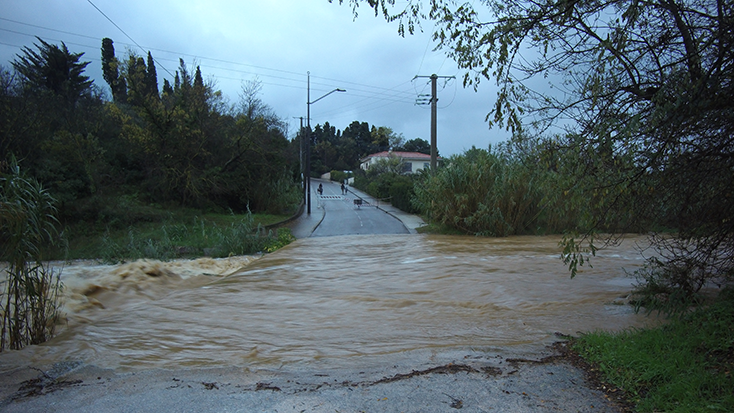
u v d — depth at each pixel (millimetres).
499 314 7508
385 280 11078
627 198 5371
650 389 3869
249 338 6102
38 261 5973
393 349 5465
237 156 34469
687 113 4438
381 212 42438
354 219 35969
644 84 5410
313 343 5812
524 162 6266
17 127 22094
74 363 4926
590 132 5227
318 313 7719
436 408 3645
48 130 24547
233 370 4648
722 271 5770
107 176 27203
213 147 33656
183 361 5023
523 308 7938
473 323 6891
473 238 22188
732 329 4711
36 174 22125
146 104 29172
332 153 118062
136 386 4188
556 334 6051
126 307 9375
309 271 12625
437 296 9133
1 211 5566
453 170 24406
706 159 4809
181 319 7285
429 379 4301
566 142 5527
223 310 7984
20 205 5773
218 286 10414
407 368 4637
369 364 4816
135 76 29547
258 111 35500
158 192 30031
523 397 3857
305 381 4293
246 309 8062
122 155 30062
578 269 12328
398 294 9391
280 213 37750
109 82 44719
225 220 29422
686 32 5148
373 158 88625
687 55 4910
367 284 10578
